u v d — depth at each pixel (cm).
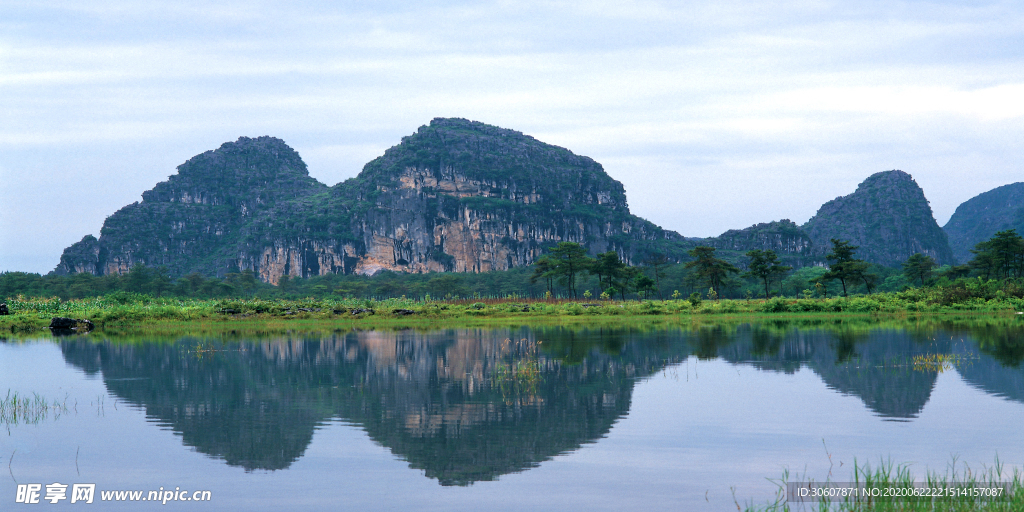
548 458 1997
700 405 2677
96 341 5794
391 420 2484
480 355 4431
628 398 2839
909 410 2528
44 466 1966
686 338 5397
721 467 1883
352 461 1989
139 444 2189
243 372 3731
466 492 1719
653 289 15950
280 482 1816
